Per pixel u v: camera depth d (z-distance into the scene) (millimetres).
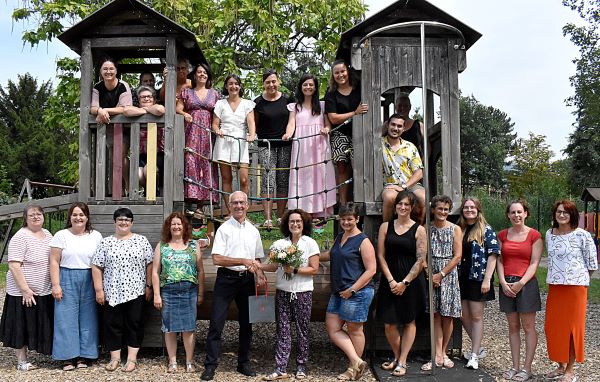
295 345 6441
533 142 37906
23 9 11625
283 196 6410
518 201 5246
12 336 5285
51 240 5426
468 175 42938
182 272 5199
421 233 5113
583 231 5008
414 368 5242
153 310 5754
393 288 5035
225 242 5121
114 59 6828
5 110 31828
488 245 5281
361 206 5754
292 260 4918
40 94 32500
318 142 6172
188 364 5281
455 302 5180
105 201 5836
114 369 5289
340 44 6078
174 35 5930
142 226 5809
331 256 5148
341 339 5059
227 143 6246
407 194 5129
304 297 5066
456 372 5113
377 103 5812
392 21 5871
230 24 12008
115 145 5871
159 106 5805
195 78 6250
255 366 5578
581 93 21812
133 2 5738
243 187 6297
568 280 4930
